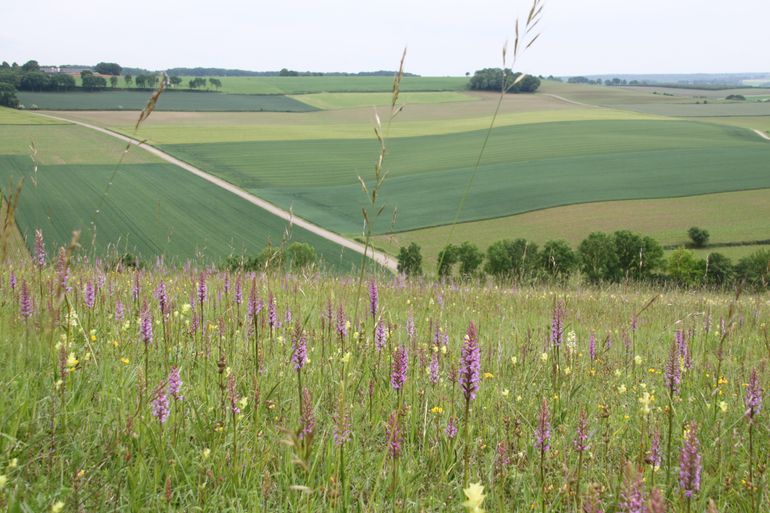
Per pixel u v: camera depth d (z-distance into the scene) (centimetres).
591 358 748
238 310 745
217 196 10019
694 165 12200
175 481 429
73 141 14238
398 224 8581
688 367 681
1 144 13262
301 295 1023
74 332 656
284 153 14400
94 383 543
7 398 481
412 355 656
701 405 605
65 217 7844
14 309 693
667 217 8738
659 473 478
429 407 573
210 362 635
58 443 441
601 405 590
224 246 7175
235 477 430
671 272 5312
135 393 517
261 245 7281
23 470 412
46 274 816
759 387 455
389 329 656
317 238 7694
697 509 420
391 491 427
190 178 11319
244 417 511
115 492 404
